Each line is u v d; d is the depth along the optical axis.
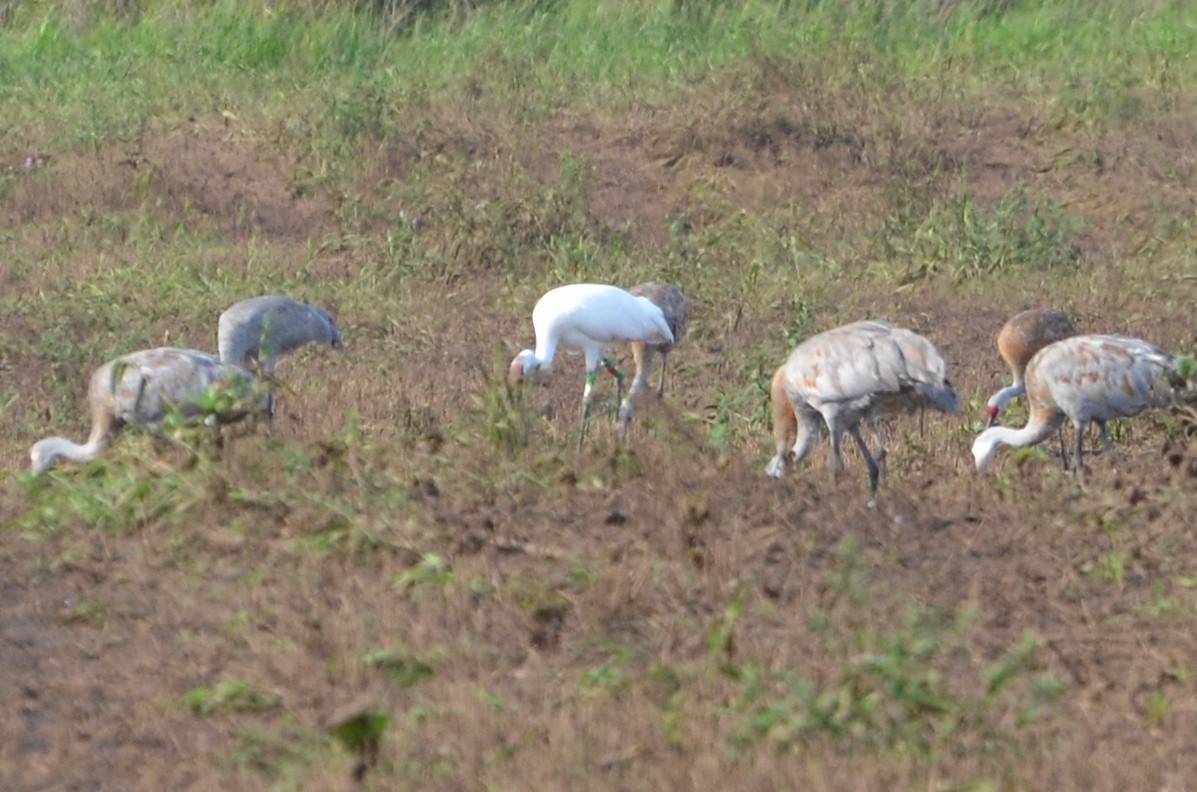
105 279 49.34
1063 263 50.44
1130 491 28.17
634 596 23.84
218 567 25.45
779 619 23.42
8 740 20.44
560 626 23.38
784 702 20.45
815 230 54.19
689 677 21.47
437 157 57.47
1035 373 34.56
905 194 55.09
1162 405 33.34
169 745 20.38
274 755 19.91
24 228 55.03
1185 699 21.52
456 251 51.12
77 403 37.41
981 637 23.00
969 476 30.61
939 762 19.44
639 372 40.59
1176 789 19.03
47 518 27.16
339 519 26.31
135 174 57.34
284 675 21.61
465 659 22.30
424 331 45.09
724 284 49.00
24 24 75.81
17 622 23.86
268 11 73.62
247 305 38.06
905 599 24.06
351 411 32.81
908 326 45.75
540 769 19.12
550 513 27.42
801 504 28.14
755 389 37.00
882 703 20.36
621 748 19.75
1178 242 53.25
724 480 28.83
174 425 28.77
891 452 35.22
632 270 50.25
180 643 23.02
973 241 50.44
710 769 19.02
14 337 43.88
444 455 29.64
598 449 30.59
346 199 55.34
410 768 19.41
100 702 21.48
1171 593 24.91
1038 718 20.67
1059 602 24.61
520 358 37.78
